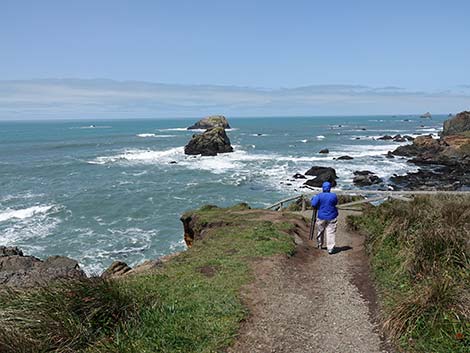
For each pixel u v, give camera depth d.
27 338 5.19
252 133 119.25
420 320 5.77
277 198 31.69
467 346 5.21
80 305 5.91
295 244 10.55
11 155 62.00
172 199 31.70
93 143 83.88
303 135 107.56
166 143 83.44
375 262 8.70
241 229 11.97
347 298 7.39
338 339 5.96
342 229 13.56
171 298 6.77
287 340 5.90
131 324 5.86
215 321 6.14
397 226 9.38
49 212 27.72
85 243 21.48
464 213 8.65
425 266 7.06
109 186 37.00
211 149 60.84
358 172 40.88
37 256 19.62
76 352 5.21
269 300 7.09
